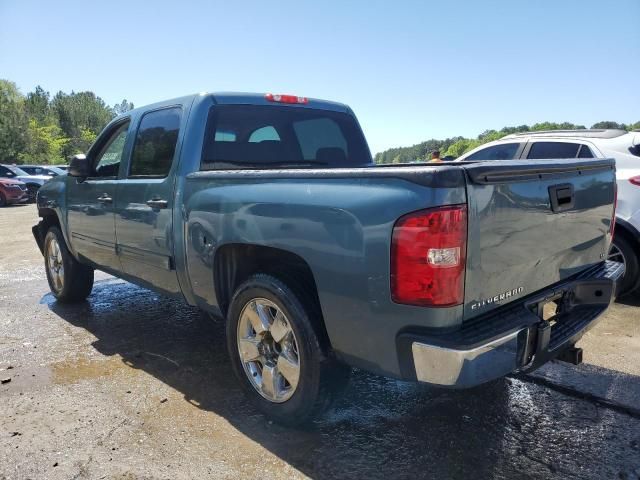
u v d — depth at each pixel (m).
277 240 2.74
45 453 2.71
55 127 73.25
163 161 3.71
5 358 4.02
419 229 2.15
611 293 3.15
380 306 2.32
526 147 6.20
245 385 3.14
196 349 4.22
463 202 2.16
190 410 3.19
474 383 2.18
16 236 11.13
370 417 3.10
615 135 5.61
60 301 5.57
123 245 4.12
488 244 2.30
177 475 2.53
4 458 2.66
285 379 2.94
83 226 4.71
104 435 2.89
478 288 2.29
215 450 2.74
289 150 4.16
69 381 3.60
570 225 2.85
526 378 3.63
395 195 2.23
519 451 2.73
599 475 2.52
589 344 4.27
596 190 3.10
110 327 4.78
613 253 5.37
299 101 4.31
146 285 4.08
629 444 2.79
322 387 2.74
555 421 3.04
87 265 5.13
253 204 2.86
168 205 3.53
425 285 2.16
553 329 2.86
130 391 3.45
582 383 3.55
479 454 2.71
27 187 21.09
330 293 2.52
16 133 46.47
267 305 2.95
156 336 4.54
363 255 2.35
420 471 2.56
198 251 3.30
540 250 2.63
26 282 6.68
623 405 3.23
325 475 2.53
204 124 3.58
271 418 3.02
